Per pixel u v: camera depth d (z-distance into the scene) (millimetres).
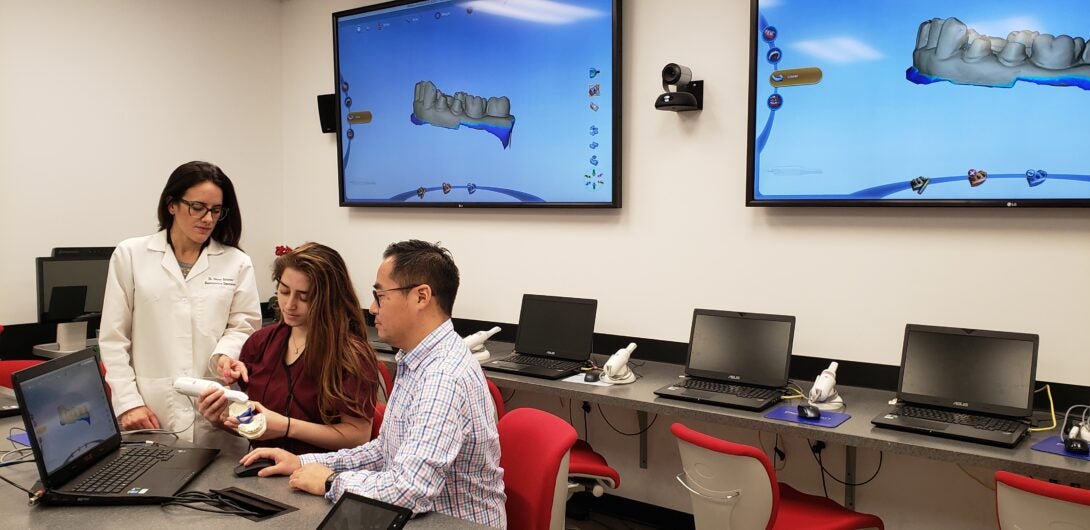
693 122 3461
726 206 3404
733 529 2514
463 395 1777
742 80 3326
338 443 2184
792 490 2879
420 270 1831
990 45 2756
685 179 3502
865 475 3176
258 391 2271
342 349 2186
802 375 3252
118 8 4195
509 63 3908
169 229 2645
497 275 4129
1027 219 2787
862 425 2605
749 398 2879
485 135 4031
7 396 2727
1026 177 2729
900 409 2744
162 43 4391
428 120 4234
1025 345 2648
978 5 2768
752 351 3141
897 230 3031
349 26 4484
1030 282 2795
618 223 3709
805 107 3127
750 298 3371
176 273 2609
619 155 3617
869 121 3002
